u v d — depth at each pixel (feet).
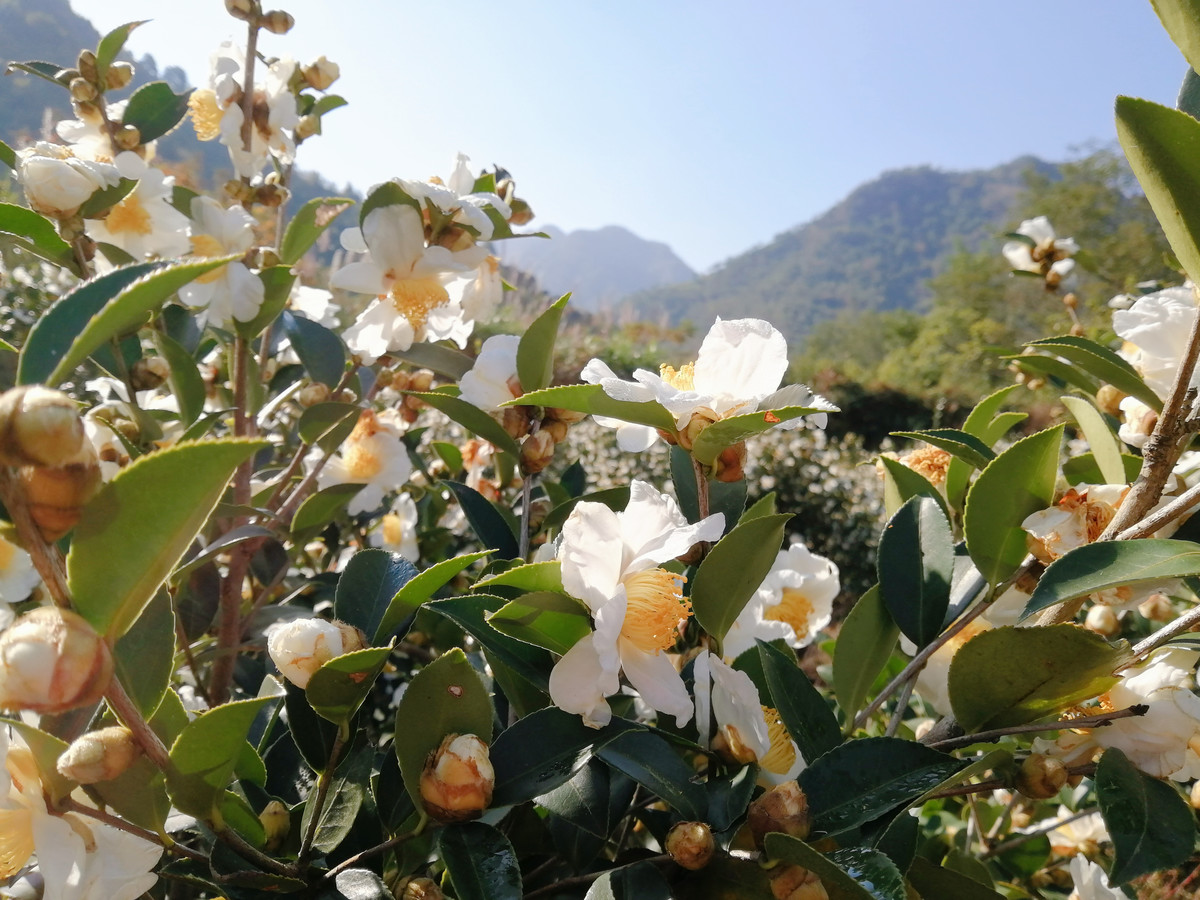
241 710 2.42
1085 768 3.54
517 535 5.47
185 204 6.05
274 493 6.25
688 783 3.17
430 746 2.85
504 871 2.66
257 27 6.30
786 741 3.75
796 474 28.45
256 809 3.40
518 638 3.03
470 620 3.24
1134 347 5.14
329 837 3.18
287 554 6.90
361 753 3.42
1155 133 2.91
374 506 7.21
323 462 6.27
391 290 4.77
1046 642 3.11
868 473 29.12
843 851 2.81
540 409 4.47
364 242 5.11
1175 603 6.60
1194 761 3.47
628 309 79.05
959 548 4.96
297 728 3.27
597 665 2.85
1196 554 3.12
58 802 2.51
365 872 2.91
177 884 4.20
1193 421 3.39
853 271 548.72
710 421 3.34
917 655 4.09
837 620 18.84
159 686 2.81
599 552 2.86
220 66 6.57
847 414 53.98
